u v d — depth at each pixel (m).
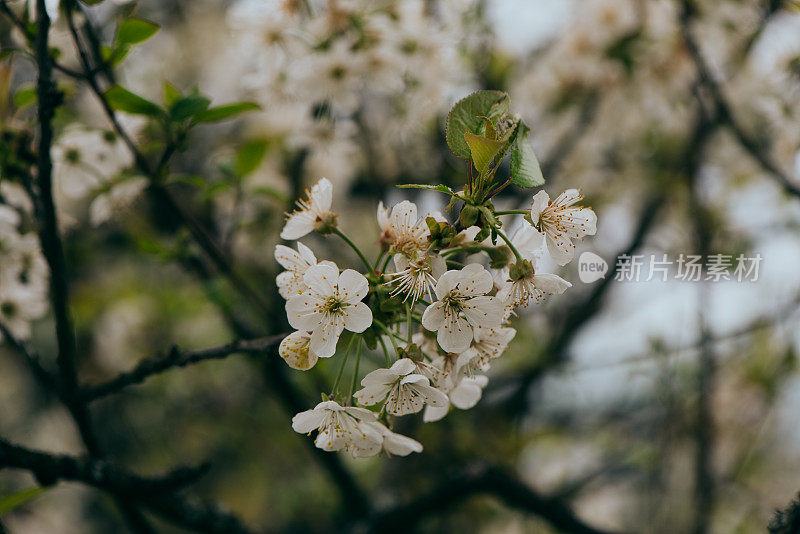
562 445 5.57
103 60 2.36
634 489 5.76
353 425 1.67
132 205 3.49
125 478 2.28
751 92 4.36
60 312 2.22
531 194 4.04
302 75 3.39
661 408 4.58
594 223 1.77
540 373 4.66
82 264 5.49
